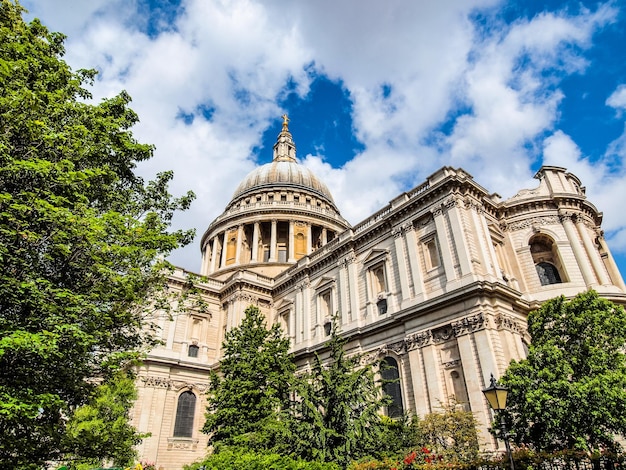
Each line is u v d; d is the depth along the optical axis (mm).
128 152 20703
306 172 81750
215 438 28281
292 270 51625
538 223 37875
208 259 71062
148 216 19812
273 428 20922
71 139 16969
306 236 67938
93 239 15766
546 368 20859
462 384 28562
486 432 25438
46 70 18109
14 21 18469
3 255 14203
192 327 50875
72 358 15875
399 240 37375
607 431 20656
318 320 43844
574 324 22703
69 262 16891
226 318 52219
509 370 22250
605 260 39500
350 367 23750
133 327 22188
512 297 30703
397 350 33688
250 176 81375
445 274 32344
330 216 71250
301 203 71375
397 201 40000
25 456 15125
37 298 14273
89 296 16500
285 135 95312
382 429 21578
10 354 14148
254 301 52344
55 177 15820
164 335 47125
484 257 32156
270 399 25781
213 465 20578
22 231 14117
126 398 34469
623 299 32781
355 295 40219
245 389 28234
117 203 20016
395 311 35562
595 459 16672
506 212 39000
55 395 14289
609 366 21203
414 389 30906
